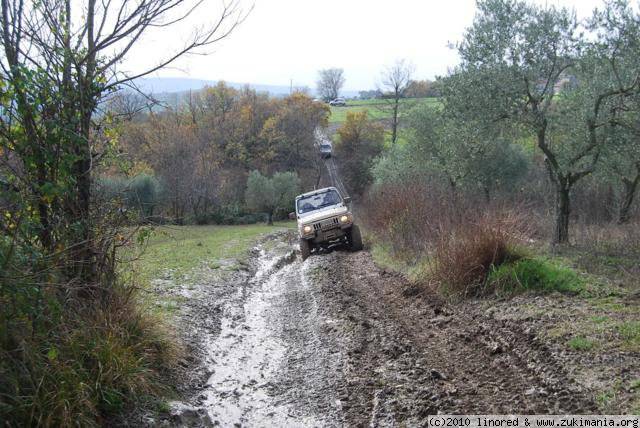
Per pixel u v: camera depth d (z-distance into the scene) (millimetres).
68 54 5086
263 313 9516
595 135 11938
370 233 17500
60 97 5012
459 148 15094
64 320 4719
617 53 11172
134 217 5828
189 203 42500
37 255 4418
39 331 4363
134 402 4691
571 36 11891
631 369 4855
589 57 11617
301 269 14109
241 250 17453
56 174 5012
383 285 10430
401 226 13695
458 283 8562
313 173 60094
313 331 7938
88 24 5426
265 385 6039
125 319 5590
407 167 26734
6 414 3750
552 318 6613
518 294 7969
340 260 14367
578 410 4355
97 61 5473
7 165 4660
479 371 5582
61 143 5039
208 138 49969
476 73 12453
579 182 21125
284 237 24891
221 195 46844
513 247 8859
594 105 11688
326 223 15719
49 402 3959
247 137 58406
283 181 46406
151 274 11266
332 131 79000
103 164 5691
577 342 5605
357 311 8625
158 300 8828
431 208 13336
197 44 5840
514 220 9375
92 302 5285
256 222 44156
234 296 10500
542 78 12445
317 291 10664
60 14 5211
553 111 13000
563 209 12766
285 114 60562
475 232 9078
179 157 40000
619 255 10602
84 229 5270
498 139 14609
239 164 56656
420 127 25484
